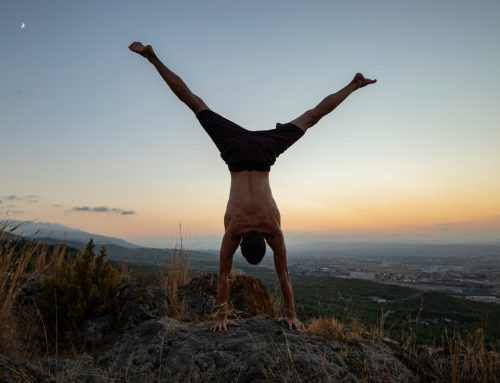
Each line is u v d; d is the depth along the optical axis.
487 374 3.44
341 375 2.98
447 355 3.75
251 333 3.55
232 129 3.62
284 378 2.79
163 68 3.63
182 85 3.66
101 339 4.12
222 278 3.67
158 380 3.01
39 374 2.50
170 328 3.78
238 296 5.43
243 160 3.49
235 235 3.47
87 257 4.86
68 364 3.21
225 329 3.67
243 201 3.44
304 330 3.68
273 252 3.62
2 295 3.94
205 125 3.65
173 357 3.25
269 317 4.18
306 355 3.13
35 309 4.28
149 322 4.00
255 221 3.42
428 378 3.41
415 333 3.94
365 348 3.54
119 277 5.16
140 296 4.64
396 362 3.44
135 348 3.53
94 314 4.48
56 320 3.99
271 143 3.56
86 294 4.50
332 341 3.53
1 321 3.46
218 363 3.09
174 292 5.36
